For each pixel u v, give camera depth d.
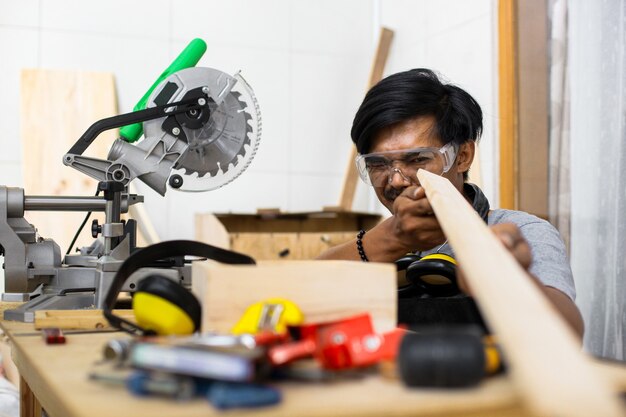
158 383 0.53
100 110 3.57
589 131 2.77
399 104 1.38
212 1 3.95
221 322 0.79
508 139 3.19
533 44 3.08
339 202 4.06
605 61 2.71
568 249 2.85
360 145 1.45
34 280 1.52
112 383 0.59
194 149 1.73
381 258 1.42
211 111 1.72
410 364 0.56
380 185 1.42
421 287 1.06
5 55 3.55
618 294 2.61
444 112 1.39
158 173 1.67
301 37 4.15
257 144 1.81
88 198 1.54
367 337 0.66
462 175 1.54
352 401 0.52
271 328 0.72
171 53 3.84
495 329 0.56
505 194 3.20
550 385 0.46
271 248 3.28
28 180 3.38
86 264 1.60
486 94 3.42
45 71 3.55
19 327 1.13
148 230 3.48
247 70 4.02
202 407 0.50
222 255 1.01
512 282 0.63
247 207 3.98
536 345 0.52
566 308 1.05
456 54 3.68
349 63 4.26
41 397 0.75
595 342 2.70
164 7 3.84
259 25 4.05
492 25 3.37
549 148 2.96
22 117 3.46
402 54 4.18
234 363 0.52
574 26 2.86
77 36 3.67
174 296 0.82
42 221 3.24
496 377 0.60
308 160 4.14
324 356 0.62
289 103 4.11
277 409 0.49
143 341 0.63
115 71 3.73
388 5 4.27
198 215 3.55
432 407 0.51
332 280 0.82
